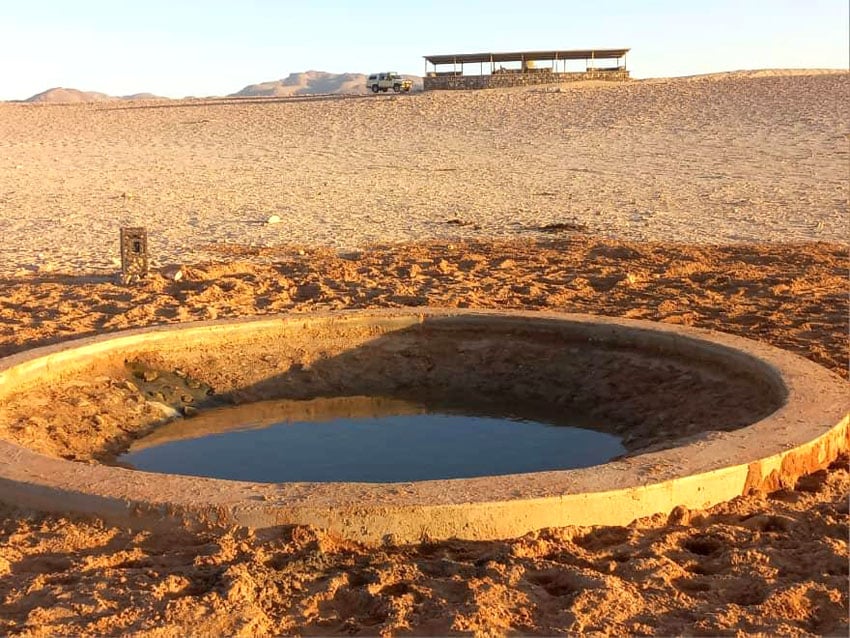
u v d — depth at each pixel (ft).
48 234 54.34
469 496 14.78
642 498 15.24
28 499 15.70
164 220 59.57
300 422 26.66
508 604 12.46
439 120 125.39
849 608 12.46
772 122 105.29
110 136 123.34
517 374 28.14
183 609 12.23
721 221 55.62
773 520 15.31
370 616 12.39
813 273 39.91
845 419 18.54
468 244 49.98
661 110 120.88
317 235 53.78
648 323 27.40
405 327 29.43
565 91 145.38
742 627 11.91
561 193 68.80
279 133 120.78
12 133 129.18
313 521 14.47
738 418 22.00
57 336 31.17
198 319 33.78
